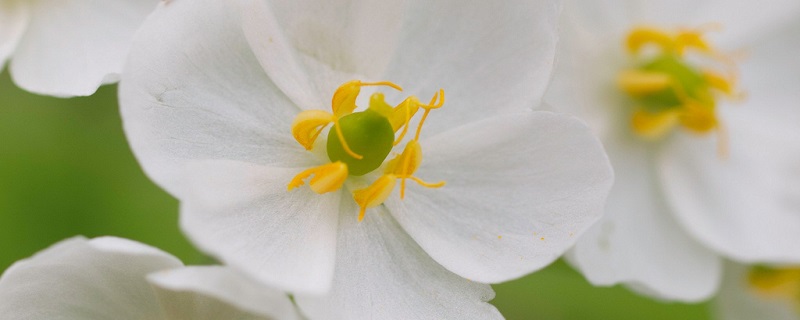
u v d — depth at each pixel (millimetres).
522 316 139
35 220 133
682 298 121
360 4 102
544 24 102
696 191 125
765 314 133
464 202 103
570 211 101
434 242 102
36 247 133
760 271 131
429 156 104
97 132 135
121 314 101
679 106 122
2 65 112
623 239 121
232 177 98
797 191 127
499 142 103
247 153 101
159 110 98
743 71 128
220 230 96
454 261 102
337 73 104
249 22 99
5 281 96
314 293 96
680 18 126
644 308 140
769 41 128
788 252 125
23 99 134
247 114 101
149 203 133
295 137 101
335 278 101
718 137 126
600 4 122
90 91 108
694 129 123
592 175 101
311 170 101
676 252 123
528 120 102
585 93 121
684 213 124
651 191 124
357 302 100
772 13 127
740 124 128
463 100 104
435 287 102
